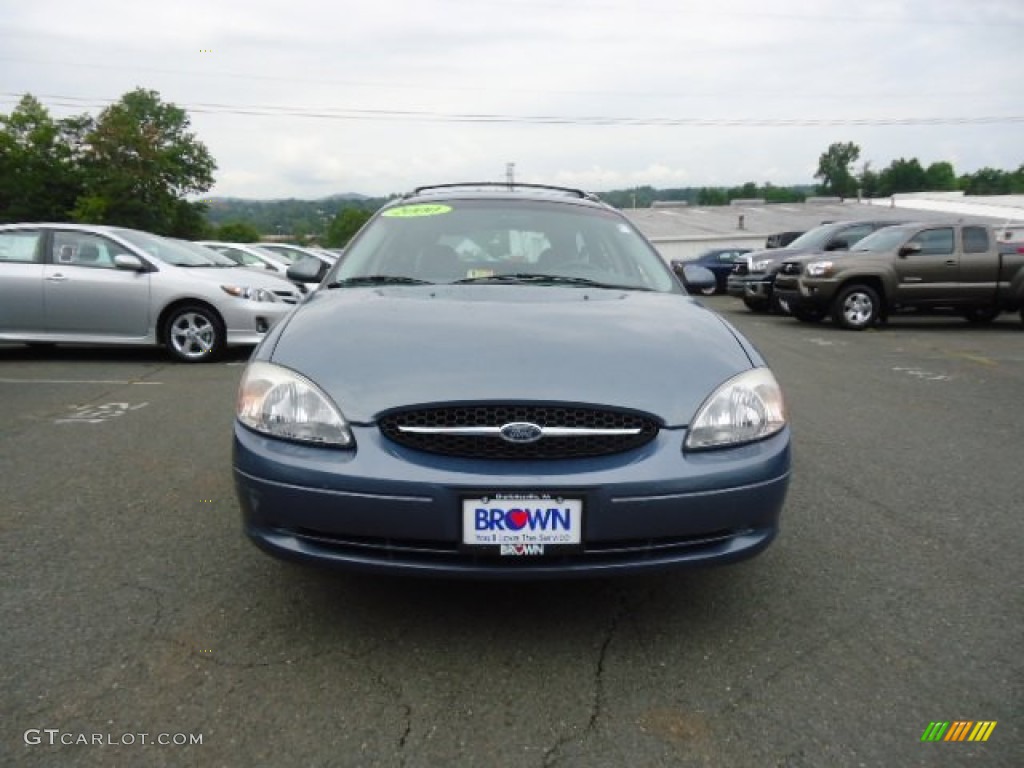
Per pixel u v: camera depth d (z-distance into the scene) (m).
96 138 49.31
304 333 2.35
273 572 2.64
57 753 1.70
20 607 2.37
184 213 54.69
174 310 7.38
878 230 12.77
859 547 2.95
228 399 5.62
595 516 1.99
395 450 2.02
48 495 3.43
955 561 2.82
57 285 7.26
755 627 2.32
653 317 2.55
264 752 1.72
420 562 2.02
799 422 5.14
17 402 5.50
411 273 3.10
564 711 1.89
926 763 1.72
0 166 47.56
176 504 3.33
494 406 2.03
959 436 4.76
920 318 13.70
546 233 3.37
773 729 1.83
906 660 2.14
